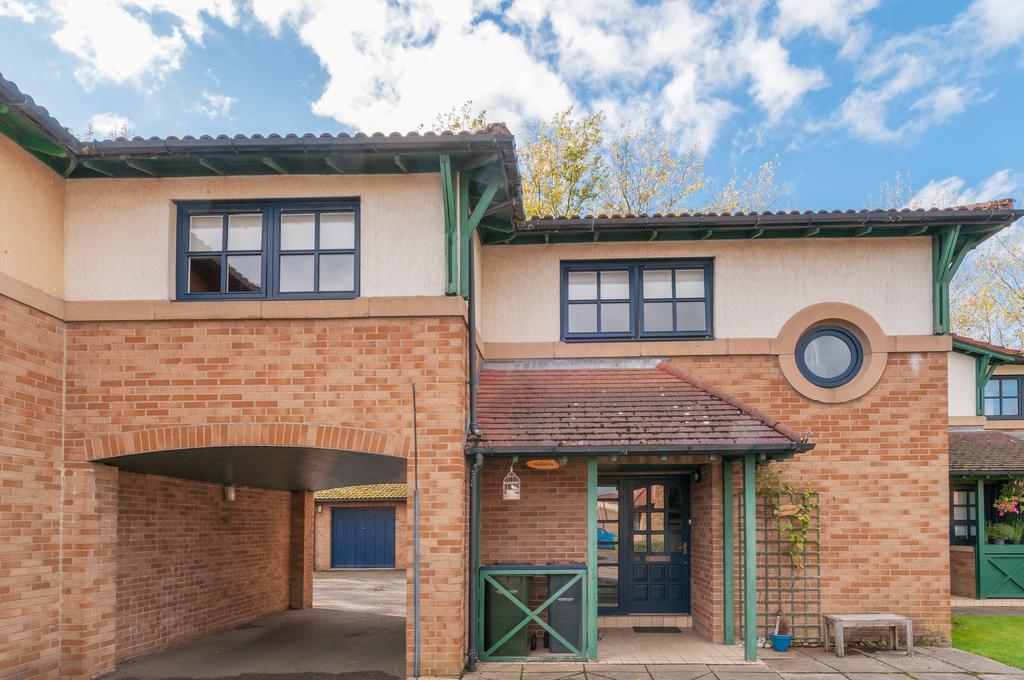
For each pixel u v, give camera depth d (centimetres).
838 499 882
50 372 703
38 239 698
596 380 884
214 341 729
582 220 880
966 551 1240
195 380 725
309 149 696
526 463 865
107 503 742
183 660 853
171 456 762
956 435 1327
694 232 909
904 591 868
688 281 945
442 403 723
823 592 870
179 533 962
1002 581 1211
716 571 859
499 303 945
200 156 711
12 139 656
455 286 732
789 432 752
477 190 801
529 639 823
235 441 718
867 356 898
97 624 723
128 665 816
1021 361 1338
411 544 711
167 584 929
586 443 734
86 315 727
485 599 788
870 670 749
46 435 693
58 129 655
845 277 912
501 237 929
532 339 938
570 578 805
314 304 730
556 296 942
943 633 860
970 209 850
